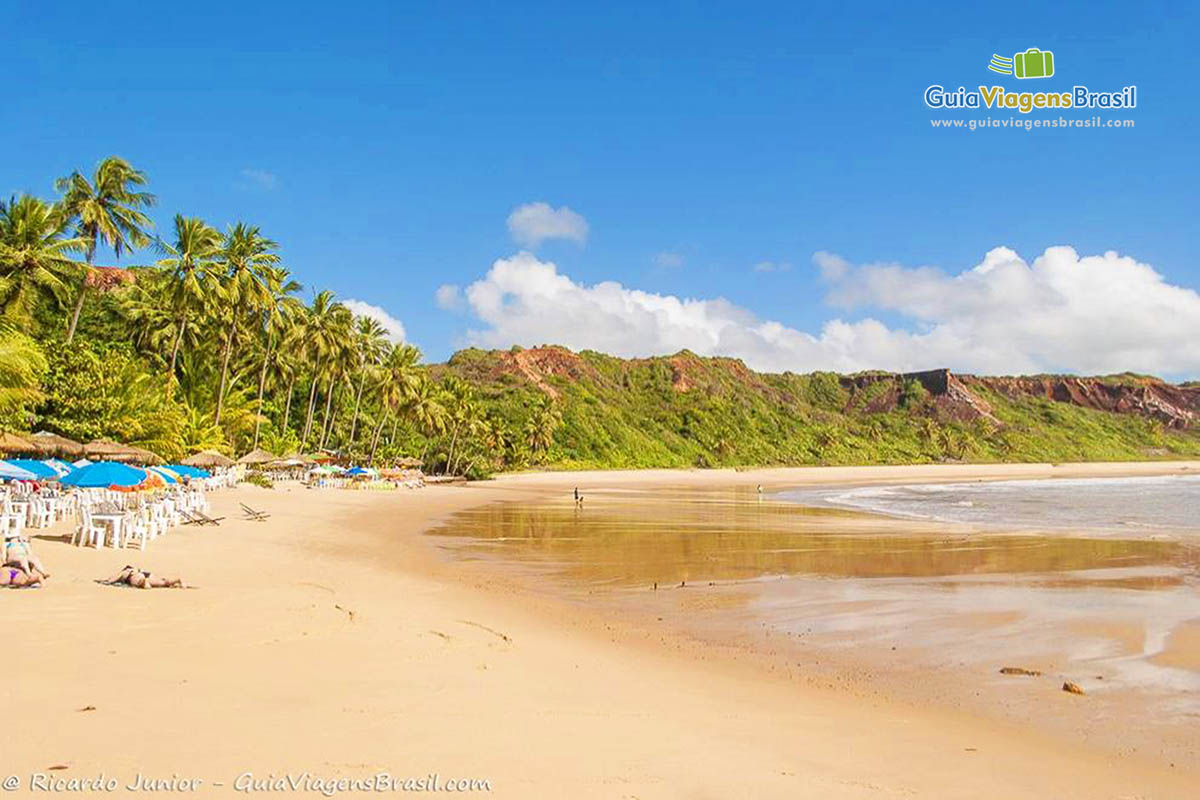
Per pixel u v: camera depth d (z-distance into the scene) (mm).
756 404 146250
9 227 35844
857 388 182000
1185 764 6918
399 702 7293
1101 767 6773
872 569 19234
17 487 25438
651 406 131750
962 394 177500
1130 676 9859
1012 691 9203
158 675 7734
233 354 58031
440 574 17859
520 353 131000
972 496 61281
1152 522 34125
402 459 73125
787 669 10117
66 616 10305
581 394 121250
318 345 59844
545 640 11086
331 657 8961
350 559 19453
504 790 5340
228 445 50125
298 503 36625
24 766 5281
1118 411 195625
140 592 12438
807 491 70188
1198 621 13047
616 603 14703
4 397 28000
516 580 17344
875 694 9023
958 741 7312
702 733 6969
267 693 7332
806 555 21984
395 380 69375
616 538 26594
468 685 8086
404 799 5109
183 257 44062
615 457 107438
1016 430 170875
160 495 26344
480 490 61250
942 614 13711
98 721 6250
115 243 39719
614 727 6961
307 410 69250
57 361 35562
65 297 39531
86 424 34406
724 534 28141
